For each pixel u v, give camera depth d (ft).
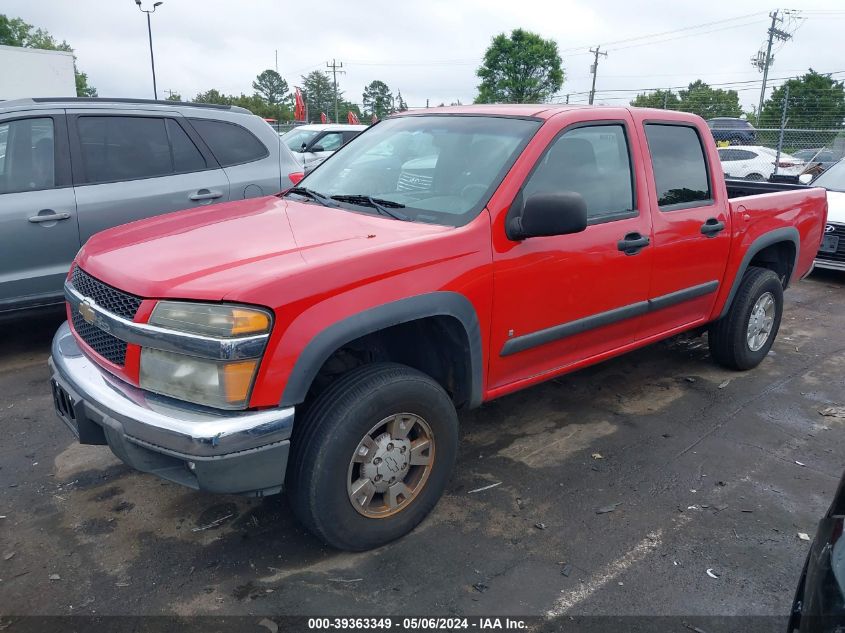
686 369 17.11
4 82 76.74
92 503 10.77
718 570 9.45
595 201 11.96
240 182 19.44
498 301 10.36
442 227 10.07
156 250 9.40
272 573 9.18
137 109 18.15
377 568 9.31
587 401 15.06
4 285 16.14
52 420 13.62
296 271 8.27
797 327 21.30
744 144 59.88
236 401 7.98
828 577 5.74
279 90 358.84
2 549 9.60
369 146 13.14
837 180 29.71
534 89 143.54
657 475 11.96
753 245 15.56
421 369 10.78
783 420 14.34
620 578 9.22
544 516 10.63
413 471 9.91
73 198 16.83
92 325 9.25
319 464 8.63
